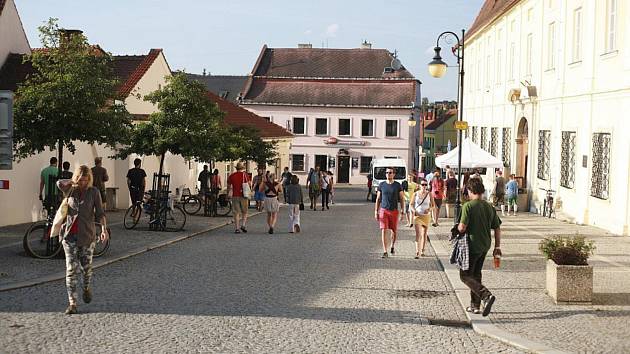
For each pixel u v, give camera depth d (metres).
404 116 77.44
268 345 8.88
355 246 20.47
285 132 62.78
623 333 9.93
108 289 12.46
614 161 23.17
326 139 78.44
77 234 10.58
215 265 15.83
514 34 38.78
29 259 15.32
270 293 12.50
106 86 17.77
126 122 18.80
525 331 9.99
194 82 24.38
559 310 11.39
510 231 24.47
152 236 21.23
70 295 10.41
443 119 95.62
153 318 10.19
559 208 29.36
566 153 28.75
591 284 11.79
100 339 8.91
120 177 31.41
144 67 33.91
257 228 25.98
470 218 11.02
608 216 23.81
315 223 29.03
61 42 17.80
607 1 24.33
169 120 23.75
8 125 13.53
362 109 77.88
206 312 10.71
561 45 29.53
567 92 28.64
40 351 8.29
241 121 54.94
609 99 23.80
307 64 82.81
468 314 11.09
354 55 83.69
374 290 13.20
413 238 23.23
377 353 8.73
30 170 24.02
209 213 30.03
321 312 11.03
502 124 41.25
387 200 18.20
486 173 45.78
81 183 10.69
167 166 37.41
